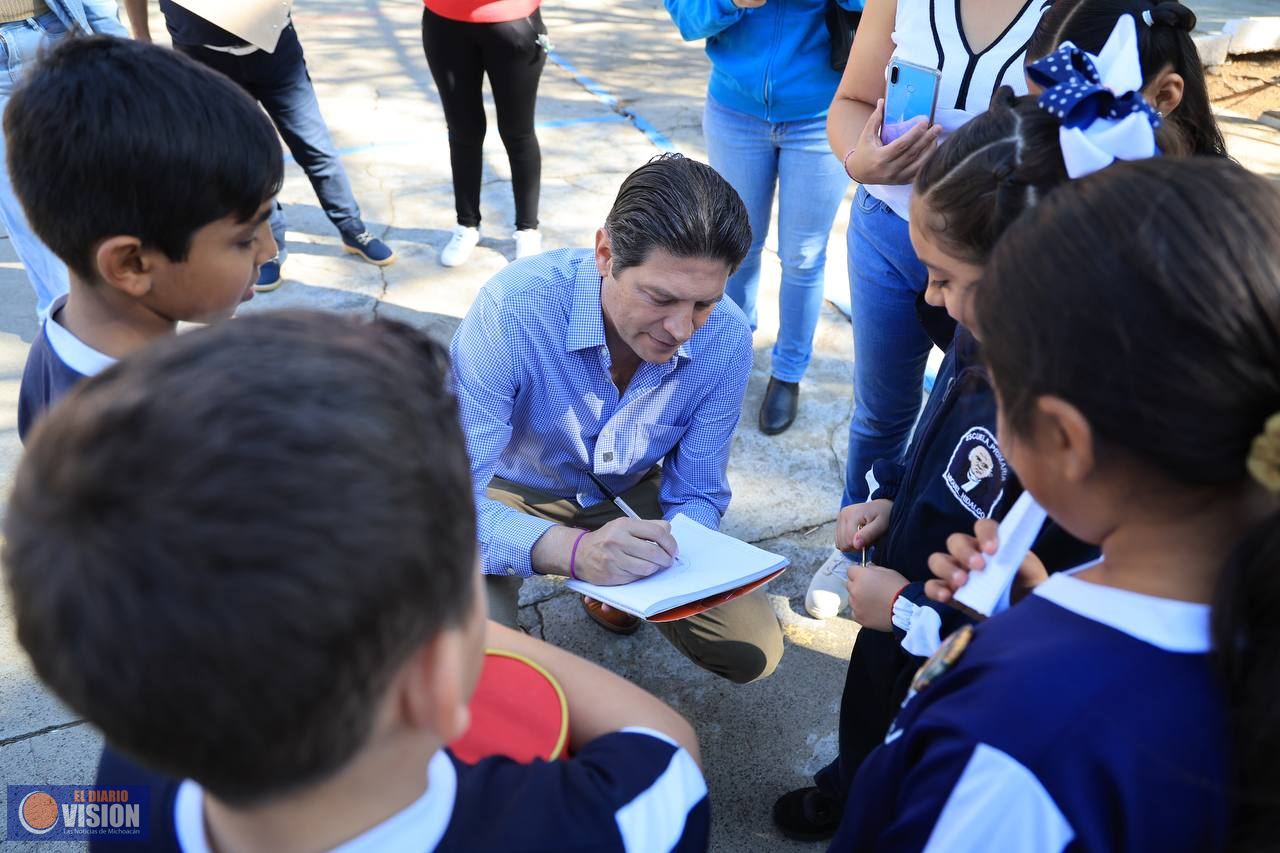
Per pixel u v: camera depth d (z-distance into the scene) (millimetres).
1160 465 648
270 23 2963
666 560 1572
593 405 1757
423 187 4246
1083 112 967
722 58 2547
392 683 527
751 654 1778
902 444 2258
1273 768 630
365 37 6098
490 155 4504
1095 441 661
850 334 3363
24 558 465
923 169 1131
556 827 657
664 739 762
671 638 1884
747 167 2678
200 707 467
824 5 2367
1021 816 664
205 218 1112
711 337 1710
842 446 2881
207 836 626
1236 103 5473
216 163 1087
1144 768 650
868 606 1316
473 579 575
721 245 1456
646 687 2129
